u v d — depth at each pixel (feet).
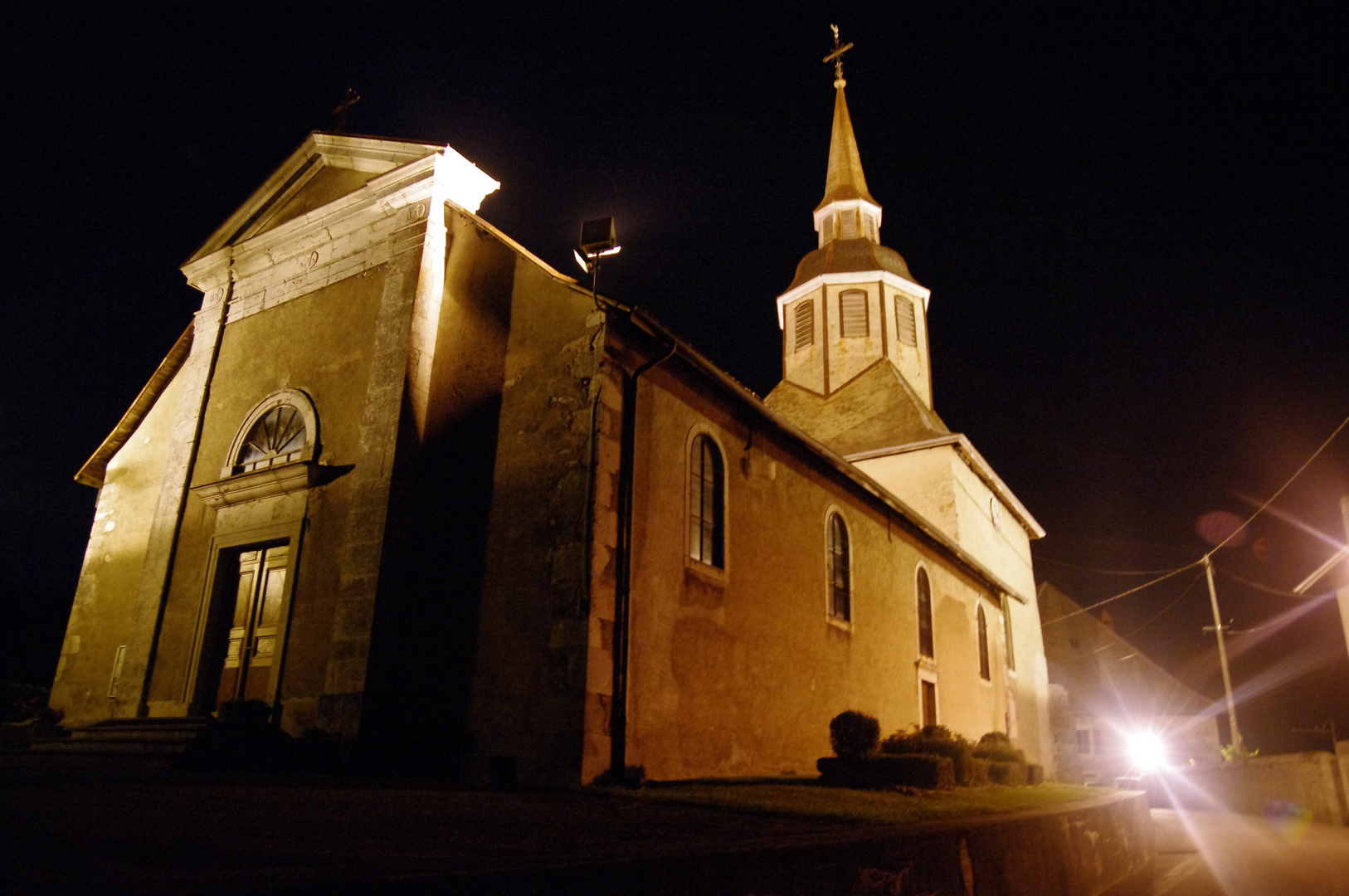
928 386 89.30
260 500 38.86
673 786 28.14
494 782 26.63
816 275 91.30
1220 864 37.52
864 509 49.75
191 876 10.41
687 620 33.24
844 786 32.37
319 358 40.16
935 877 19.25
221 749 30.68
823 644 42.16
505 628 31.24
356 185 43.32
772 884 14.85
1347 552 51.62
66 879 10.16
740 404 38.58
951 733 39.70
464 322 37.22
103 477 50.21
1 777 21.66
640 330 33.35
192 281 48.73
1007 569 84.17
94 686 42.86
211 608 38.58
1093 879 30.48
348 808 18.78
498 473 34.01
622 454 32.07
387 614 32.22
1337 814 52.95
